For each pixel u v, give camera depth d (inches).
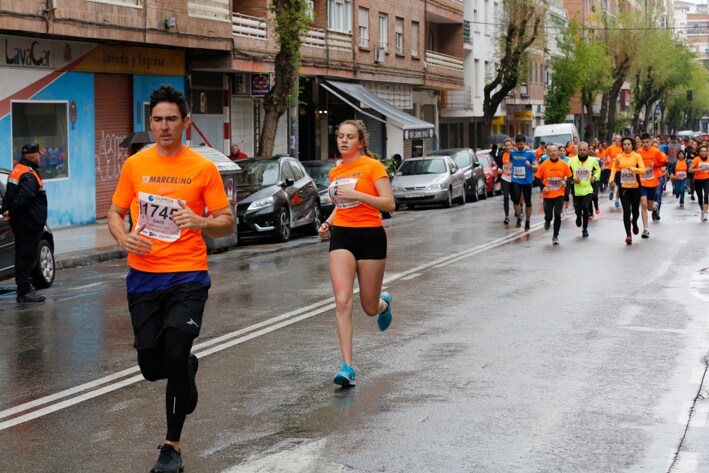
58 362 419.8
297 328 488.7
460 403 339.6
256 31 1439.5
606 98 3799.2
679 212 1322.6
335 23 1808.6
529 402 340.5
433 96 2568.9
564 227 1094.4
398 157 1948.8
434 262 767.1
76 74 1148.5
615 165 902.4
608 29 3750.0
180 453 275.7
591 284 631.8
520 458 278.4
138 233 271.9
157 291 272.2
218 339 461.7
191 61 1366.9
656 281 642.8
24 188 593.0
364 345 443.5
